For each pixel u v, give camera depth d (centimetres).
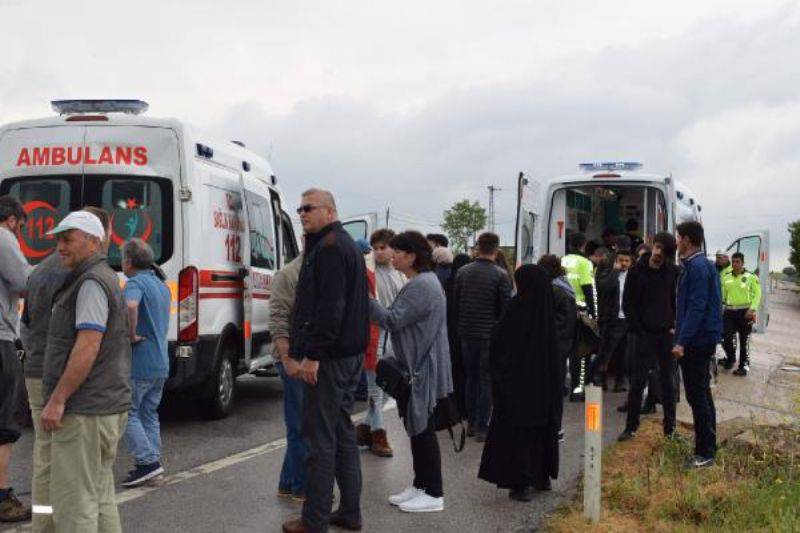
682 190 1541
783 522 598
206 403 959
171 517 616
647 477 705
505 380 670
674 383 841
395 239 632
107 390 463
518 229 1212
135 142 887
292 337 562
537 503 667
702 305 739
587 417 608
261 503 652
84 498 458
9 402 601
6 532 575
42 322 546
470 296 884
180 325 870
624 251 1164
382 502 663
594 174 1337
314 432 556
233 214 980
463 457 820
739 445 812
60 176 889
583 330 1065
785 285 6556
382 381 628
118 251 877
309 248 564
